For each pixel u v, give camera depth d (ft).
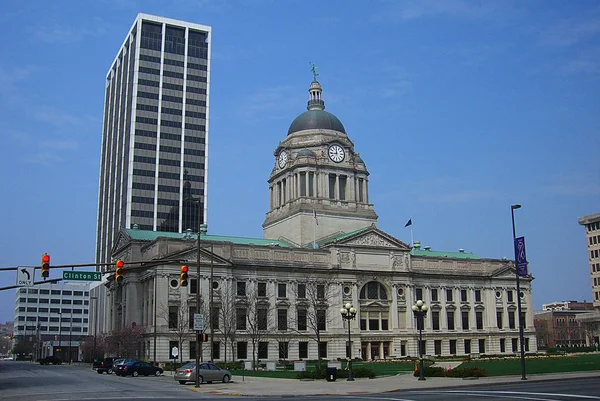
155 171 650.84
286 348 379.35
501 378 200.85
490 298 456.45
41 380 232.73
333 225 437.99
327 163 449.06
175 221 646.33
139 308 381.19
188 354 349.41
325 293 397.60
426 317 426.92
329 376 212.02
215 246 368.89
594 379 191.11
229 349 361.71
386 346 408.46
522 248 207.10
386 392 161.89
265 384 200.64
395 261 420.36
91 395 156.87
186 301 353.92
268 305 379.14
